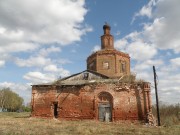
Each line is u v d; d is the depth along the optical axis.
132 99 27.25
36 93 31.34
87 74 33.06
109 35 38.16
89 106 28.58
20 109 83.38
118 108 27.44
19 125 21.88
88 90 29.05
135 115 26.69
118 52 35.72
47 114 30.16
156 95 26.94
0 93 76.56
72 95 29.64
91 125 23.22
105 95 28.44
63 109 29.56
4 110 77.50
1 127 19.66
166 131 19.14
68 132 17.50
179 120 31.86
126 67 36.53
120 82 28.08
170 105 37.84
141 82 27.33
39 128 19.69
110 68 35.06
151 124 25.69
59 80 32.62
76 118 28.70
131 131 19.05
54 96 30.38
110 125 23.97
